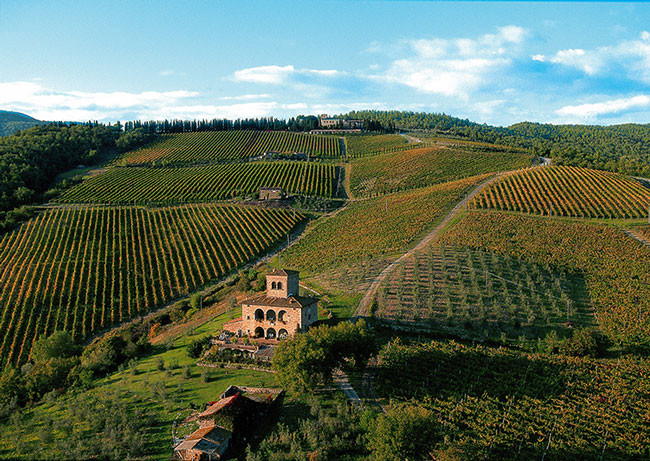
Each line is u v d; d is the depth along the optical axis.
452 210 149.00
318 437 52.41
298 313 78.88
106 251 137.12
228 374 69.06
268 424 55.91
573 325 82.81
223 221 164.50
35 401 68.44
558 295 93.00
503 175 184.88
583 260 105.56
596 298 90.88
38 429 56.56
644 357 72.62
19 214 161.75
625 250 108.06
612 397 61.53
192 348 77.12
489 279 96.38
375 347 68.44
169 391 64.19
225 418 52.41
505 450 52.31
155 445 51.19
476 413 58.50
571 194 151.38
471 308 87.75
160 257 136.62
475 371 68.31
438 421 55.84
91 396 65.50
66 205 188.50
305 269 124.06
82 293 116.31
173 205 188.50
